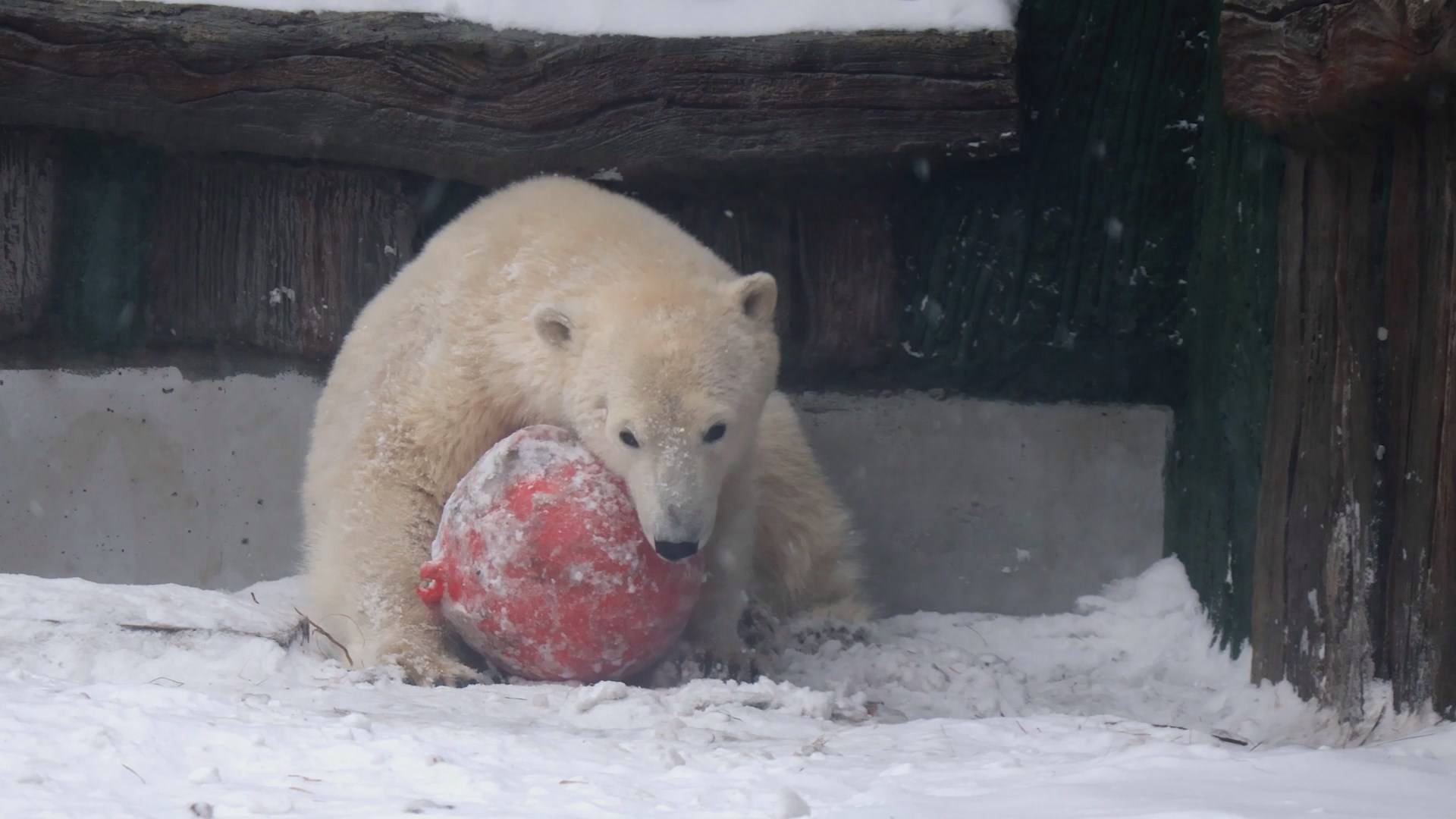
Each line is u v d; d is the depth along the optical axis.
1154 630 11.09
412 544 9.36
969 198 11.97
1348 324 7.94
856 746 6.84
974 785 5.51
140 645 8.68
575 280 9.48
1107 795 5.06
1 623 8.73
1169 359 11.87
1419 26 6.63
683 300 9.13
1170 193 11.72
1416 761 5.79
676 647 9.49
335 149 11.70
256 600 11.28
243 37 11.35
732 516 9.55
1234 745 6.83
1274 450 8.77
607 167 11.43
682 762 6.19
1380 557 7.64
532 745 6.37
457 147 11.47
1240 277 10.15
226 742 5.92
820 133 11.05
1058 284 11.95
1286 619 8.57
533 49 11.17
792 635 11.06
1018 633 11.43
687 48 11.03
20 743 5.64
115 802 5.02
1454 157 7.02
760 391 9.33
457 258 9.95
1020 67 11.40
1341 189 8.05
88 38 11.40
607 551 8.57
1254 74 8.16
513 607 8.59
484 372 9.47
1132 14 11.56
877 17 10.95
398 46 11.27
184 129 11.77
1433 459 7.12
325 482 9.95
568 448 8.99
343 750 5.89
